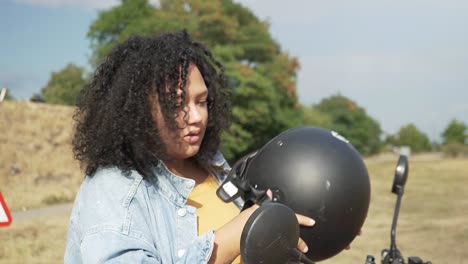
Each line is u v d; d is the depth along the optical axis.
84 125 1.75
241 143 28.03
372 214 11.46
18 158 16.56
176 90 1.62
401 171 2.50
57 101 38.88
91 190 1.59
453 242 8.52
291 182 1.96
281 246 1.43
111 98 1.65
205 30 31.20
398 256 2.40
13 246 8.34
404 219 10.86
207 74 1.98
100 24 33.72
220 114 2.03
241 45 32.69
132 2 34.44
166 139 1.67
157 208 1.63
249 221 1.40
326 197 1.94
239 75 27.52
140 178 1.62
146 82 1.62
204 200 1.86
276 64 35.25
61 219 11.21
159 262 1.49
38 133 17.59
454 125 76.25
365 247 8.08
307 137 2.11
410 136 82.50
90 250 1.45
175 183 1.70
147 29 29.50
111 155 1.63
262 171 2.02
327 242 1.98
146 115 1.62
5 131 16.88
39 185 16.17
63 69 40.28
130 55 1.71
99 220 1.50
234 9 33.84
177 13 31.28
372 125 74.75
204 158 2.01
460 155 41.22
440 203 13.27
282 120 32.47
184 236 1.65
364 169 2.13
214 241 1.51
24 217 11.73
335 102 71.19
